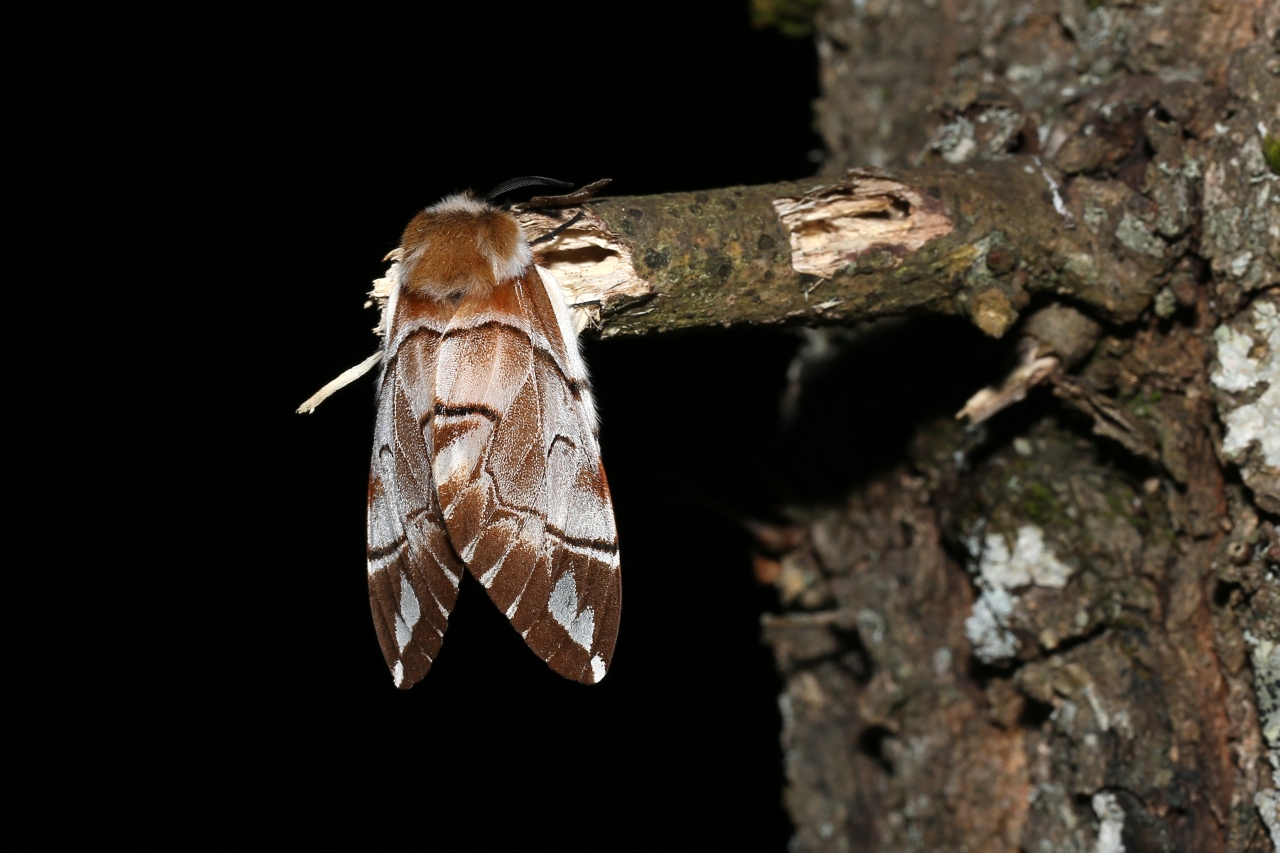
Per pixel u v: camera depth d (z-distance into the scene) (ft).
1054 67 1.13
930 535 1.16
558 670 1.07
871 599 1.18
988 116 1.12
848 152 1.22
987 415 1.09
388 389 1.08
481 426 1.07
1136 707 1.09
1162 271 1.08
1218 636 1.08
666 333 1.06
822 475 1.19
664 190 1.55
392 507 1.09
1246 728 1.07
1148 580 1.09
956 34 1.17
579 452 1.07
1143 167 1.08
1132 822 1.09
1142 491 1.10
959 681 1.15
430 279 1.07
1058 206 1.08
